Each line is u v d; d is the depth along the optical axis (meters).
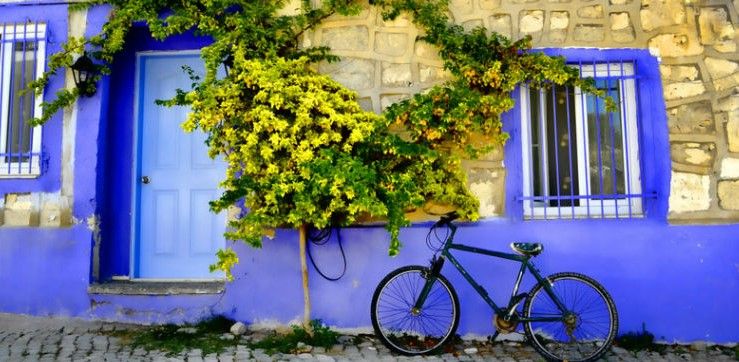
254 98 4.18
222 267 4.01
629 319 4.48
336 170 3.97
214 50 4.35
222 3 4.54
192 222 5.12
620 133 4.71
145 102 5.18
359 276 4.59
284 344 4.21
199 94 4.21
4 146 4.87
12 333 4.43
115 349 4.09
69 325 4.57
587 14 4.67
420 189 4.32
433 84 4.69
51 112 4.61
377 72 4.73
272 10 4.65
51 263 4.70
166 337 4.34
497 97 4.54
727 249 4.49
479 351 4.23
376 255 4.60
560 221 4.55
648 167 4.57
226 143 4.43
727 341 4.44
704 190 4.52
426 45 4.72
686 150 4.56
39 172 4.78
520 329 4.45
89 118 4.79
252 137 4.11
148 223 5.12
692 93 4.59
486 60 4.50
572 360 3.99
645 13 4.66
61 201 4.75
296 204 3.94
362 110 4.57
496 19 4.71
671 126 4.58
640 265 4.50
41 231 4.73
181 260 5.08
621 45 4.64
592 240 4.53
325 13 4.70
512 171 4.58
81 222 4.72
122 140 5.09
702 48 4.61
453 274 4.55
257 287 4.62
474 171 4.61
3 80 4.90
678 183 4.54
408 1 4.63
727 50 4.61
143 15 4.62
